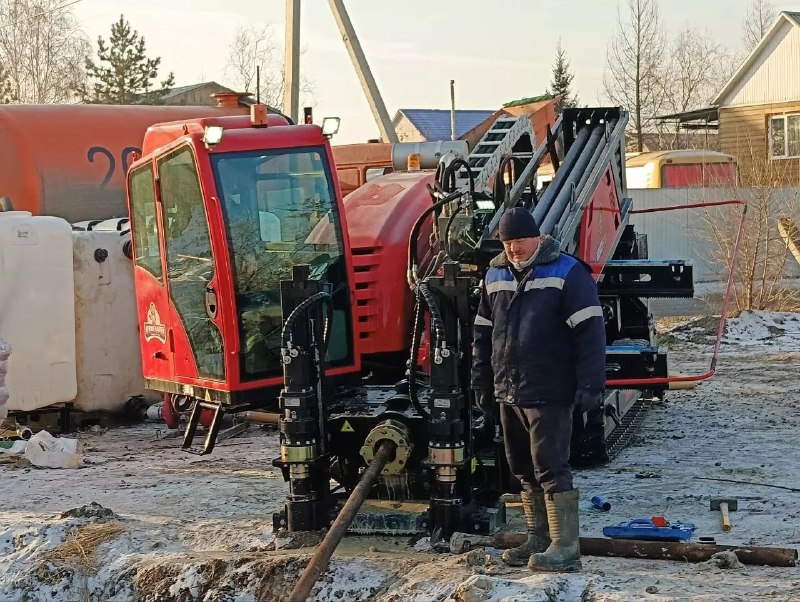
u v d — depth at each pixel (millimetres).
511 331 5637
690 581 5309
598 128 9680
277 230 7379
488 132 9539
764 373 13930
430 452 6273
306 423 6422
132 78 46781
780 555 5594
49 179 13297
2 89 42938
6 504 7883
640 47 48469
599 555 5898
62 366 11180
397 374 8188
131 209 8578
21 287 10953
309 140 7512
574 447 8516
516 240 5609
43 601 6152
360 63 21688
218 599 5762
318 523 6477
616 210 9773
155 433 11156
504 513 6746
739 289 20750
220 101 15414
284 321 6438
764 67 33969
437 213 7648
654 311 21547
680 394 12414
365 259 7957
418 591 5379
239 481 8484
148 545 6590
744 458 8766
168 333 7973
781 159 31688
